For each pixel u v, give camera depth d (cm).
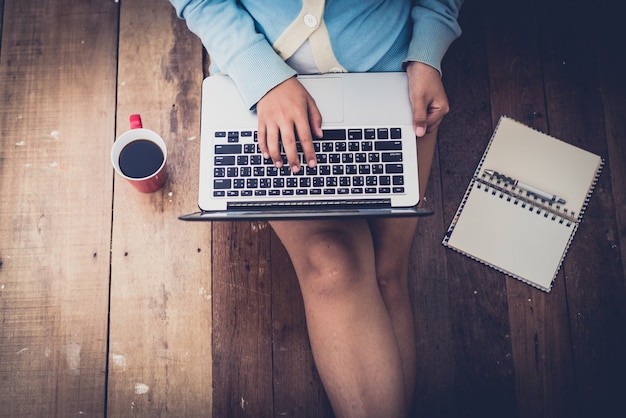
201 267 126
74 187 128
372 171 97
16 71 133
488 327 127
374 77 101
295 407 121
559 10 141
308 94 96
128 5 137
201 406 120
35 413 118
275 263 127
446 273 129
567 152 134
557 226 129
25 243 125
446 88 138
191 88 134
